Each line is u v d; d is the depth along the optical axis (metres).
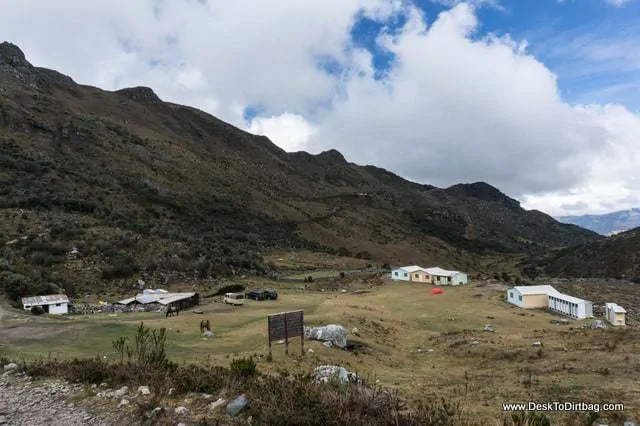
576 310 57.38
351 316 42.22
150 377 11.40
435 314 54.91
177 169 186.25
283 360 22.69
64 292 57.62
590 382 18.47
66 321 36.53
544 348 28.38
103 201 107.38
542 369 22.44
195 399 10.07
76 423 8.94
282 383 10.54
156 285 69.62
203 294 67.88
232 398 9.91
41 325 33.12
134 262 73.44
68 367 13.03
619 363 21.94
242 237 131.12
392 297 70.62
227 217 154.50
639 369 20.34
